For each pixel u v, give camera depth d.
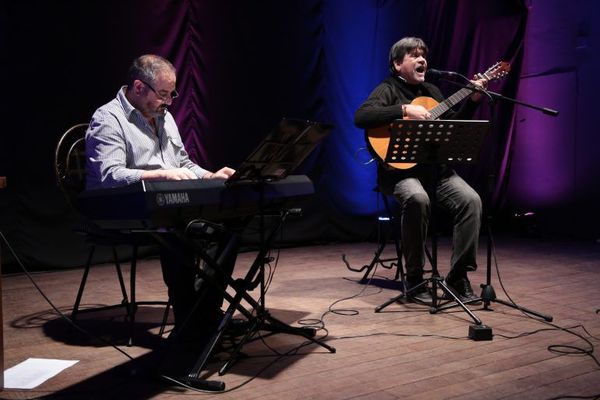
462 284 3.27
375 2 5.54
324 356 2.35
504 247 5.32
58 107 4.27
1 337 1.99
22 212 4.21
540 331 2.68
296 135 1.98
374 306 3.18
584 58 5.73
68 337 2.66
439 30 5.86
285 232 5.30
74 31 4.29
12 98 4.11
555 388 2.00
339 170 5.51
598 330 2.69
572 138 5.87
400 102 3.41
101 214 1.94
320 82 5.38
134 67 2.57
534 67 6.20
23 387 2.05
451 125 2.67
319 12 5.30
